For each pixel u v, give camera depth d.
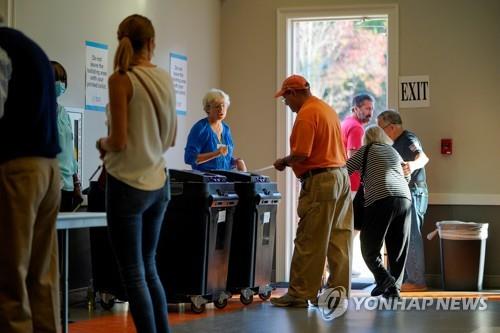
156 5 7.89
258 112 9.09
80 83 6.96
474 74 8.68
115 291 6.70
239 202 7.14
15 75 3.64
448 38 8.72
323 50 9.20
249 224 7.14
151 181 4.13
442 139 8.71
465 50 8.70
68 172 6.04
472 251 8.21
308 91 6.79
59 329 3.99
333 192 6.60
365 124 8.79
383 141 7.23
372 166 7.12
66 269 4.63
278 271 8.95
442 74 8.73
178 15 8.27
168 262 6.62
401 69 8.80
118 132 4.01
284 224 8.95
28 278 3.89
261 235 7.22
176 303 6.69
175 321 6.14
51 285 3.92
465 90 8.69
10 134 3.64
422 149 8.67
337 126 6.73
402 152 8.07
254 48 9.10
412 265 8.26
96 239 6.77
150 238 4.28
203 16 8.78
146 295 4.12
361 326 5.85
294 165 6.70
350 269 6.84
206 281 6.65
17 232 3.64
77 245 7.02
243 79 9.13
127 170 4.09
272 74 9.05
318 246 6.68
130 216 4.10
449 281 8.27
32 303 3.88
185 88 8.38
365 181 7.17
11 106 3.64
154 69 4.24
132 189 4.07
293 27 9.08
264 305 7.03
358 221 7.27
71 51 6.85
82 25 6.97
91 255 6.86
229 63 9.18
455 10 8.71
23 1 6.34
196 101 8.62
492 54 8.66
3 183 3.64
